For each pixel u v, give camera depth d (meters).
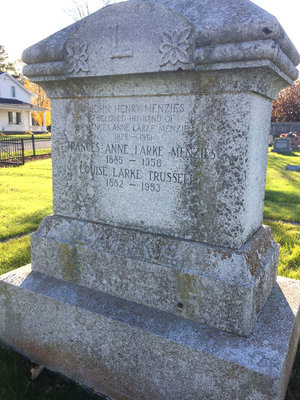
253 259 2.25
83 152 2.64
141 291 2.41
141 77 2.22
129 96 2.35
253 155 2.20
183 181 2.27
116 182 2.54
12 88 39.16
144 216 2.47
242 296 2.07
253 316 2.17
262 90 2.08
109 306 2.43
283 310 2.41
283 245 4.88
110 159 2.53
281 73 2.10
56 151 2.77
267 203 7.65
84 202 2.73
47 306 2.61
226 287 2.11
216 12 1.98
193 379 2.08
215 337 2.11
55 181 2.84
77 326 2.50
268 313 2.36
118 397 2.42
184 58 1.99
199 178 2.21
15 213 6.62
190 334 2.14
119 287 2.50
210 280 2.15
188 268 2.23
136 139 2.39
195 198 2.25
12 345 2.90
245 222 2.25
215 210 2.20
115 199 2.57
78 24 2.55
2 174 11.74
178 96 2.17
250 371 1.88
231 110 2.03
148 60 2.11
